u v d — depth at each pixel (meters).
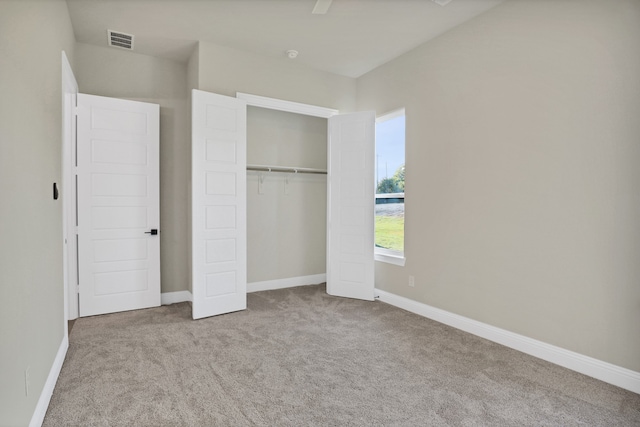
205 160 3.49
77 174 3.49
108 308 3.65
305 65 4.27
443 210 3.43
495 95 2.96
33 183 1.77
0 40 1.35
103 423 1.82
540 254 2.66
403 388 2.19
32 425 1.66
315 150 5.05
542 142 2.64
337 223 4.39
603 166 2.32
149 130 3.83
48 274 2.08
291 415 1.91
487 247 3.03
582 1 2.41
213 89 3.70
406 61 3.88
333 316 3.60
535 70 2.68
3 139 1.35
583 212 2.42
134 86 3.88
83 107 3.51
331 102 4.50
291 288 4.77
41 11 1.99
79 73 3.64
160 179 4.01
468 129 3.19
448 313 3.37
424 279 3.63
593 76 2.36
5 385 1.32
